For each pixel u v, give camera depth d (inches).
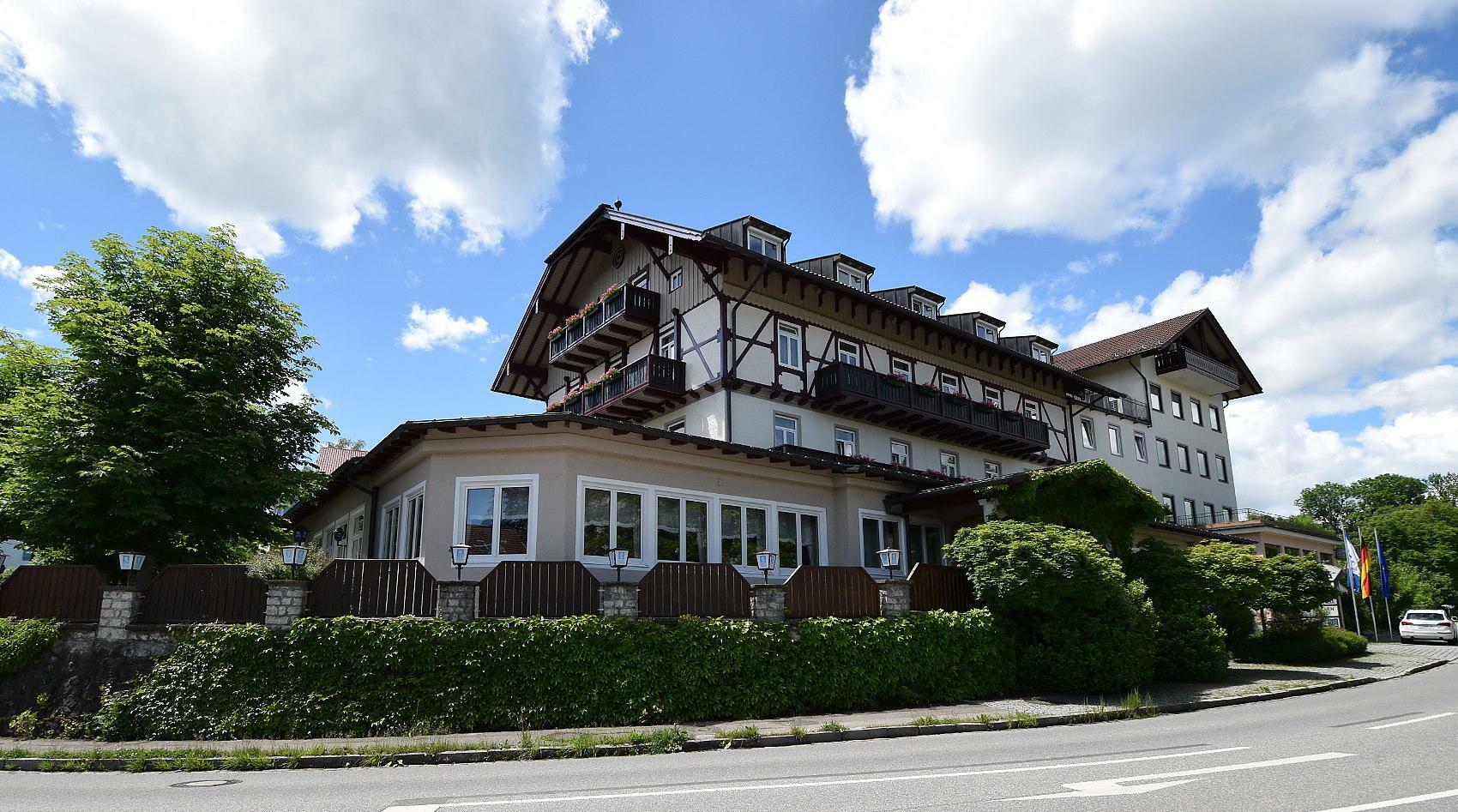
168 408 584.1
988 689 602.9
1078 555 611.5
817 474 785.6
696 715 492.7
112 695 448.8
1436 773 306.2
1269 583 826.8
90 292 620.1
